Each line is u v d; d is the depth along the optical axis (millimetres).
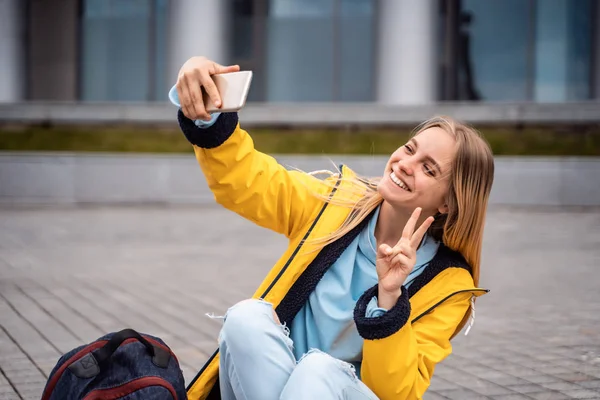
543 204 13203
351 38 17422
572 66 17016
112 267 7484
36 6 18094
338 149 14648
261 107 15328
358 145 14742
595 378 4172
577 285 6785
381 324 2082
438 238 2467
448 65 16984
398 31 16672
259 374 2172
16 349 4562
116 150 14773
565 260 8055
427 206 2355
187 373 4148
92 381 2141
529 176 13195
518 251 8602
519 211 12633
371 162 13281
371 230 2420
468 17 17000
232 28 17531
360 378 2400
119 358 2174
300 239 2443
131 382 2113
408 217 2387
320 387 2107
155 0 17828
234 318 2189
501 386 4027
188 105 2148
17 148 14805
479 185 2338
